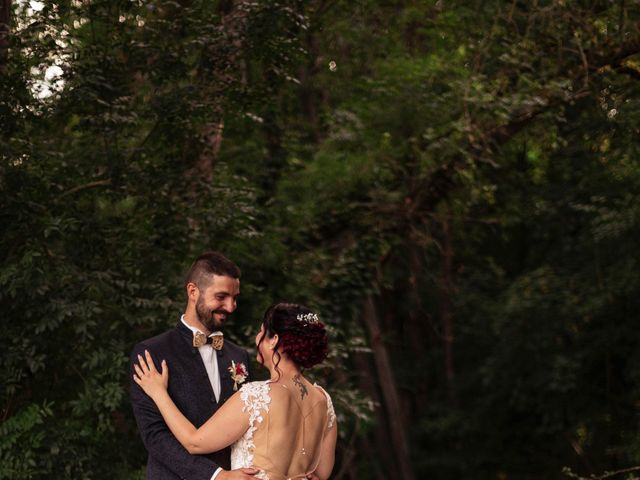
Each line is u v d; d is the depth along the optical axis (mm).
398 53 11062
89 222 6773
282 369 3986
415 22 11336
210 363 4375
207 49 7262
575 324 15008
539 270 15250
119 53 7223
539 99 9500
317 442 4023
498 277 18141
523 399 15734
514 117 10109
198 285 4340
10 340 6426
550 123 10656
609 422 15211
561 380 14828
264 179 10430
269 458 3861
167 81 7355
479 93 9656
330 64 11625
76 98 6672
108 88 6832
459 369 19422
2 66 6637
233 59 7414
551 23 9430
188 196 7320
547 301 14820
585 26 9508
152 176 7047
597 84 9891
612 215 12734
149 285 6844
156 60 7129
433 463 18484
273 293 9266
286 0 7520
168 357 4277
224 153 9328
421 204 10898
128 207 7496
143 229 7242
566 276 15102
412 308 18078
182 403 4234
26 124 6867
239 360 4461
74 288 6480
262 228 9289
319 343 3988
